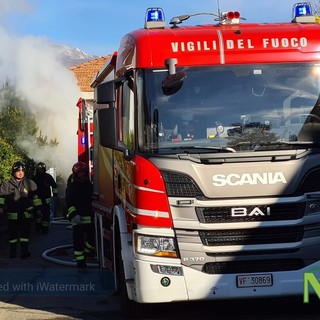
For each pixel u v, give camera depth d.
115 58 7.65
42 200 15.45
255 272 5.96
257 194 5.94
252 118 6.20
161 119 6.18
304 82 6.30
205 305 7.29
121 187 6.80
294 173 5.98
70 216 10.12
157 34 6.40
